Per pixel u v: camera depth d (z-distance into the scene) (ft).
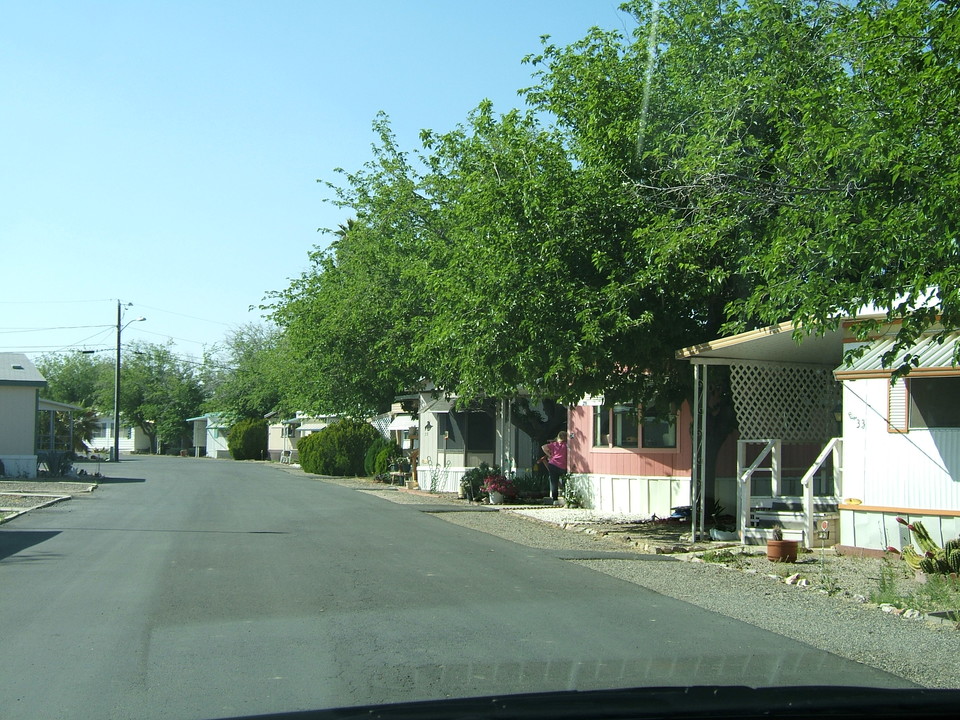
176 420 270.87
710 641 26.00
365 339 86.17
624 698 17.15
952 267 27.71
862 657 24.58
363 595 32.35
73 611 29.12
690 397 56.70
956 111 29.50
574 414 74.18
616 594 33.45
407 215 82.79
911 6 30.94
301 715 16.17
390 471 117.50
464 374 51.19
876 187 32.60
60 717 18.71
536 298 46.52
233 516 60.90
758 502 50.93
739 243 44.34
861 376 43.06
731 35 47.29
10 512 60.80
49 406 131.85
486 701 16.99
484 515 65.87
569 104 51.70
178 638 25.63
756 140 42.37
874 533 43.01
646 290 47.44
